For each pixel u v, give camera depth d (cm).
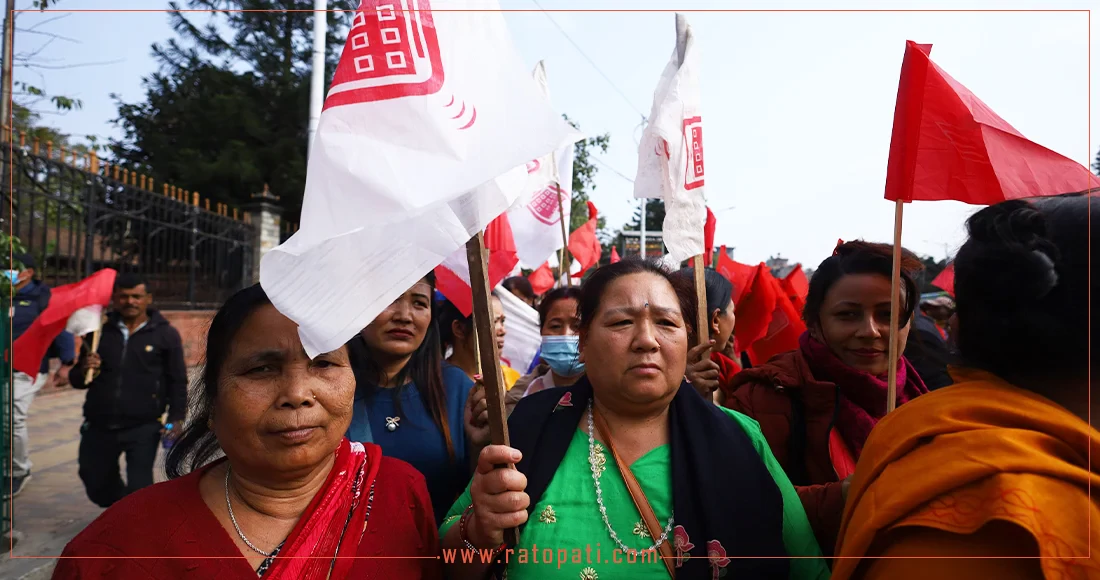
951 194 160
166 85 2272
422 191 117
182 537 115
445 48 128
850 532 103
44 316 387
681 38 256
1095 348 92
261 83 2266
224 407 121
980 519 85
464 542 139
